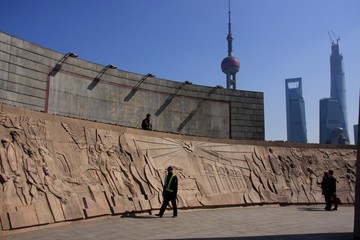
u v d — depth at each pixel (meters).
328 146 25.14
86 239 10.47
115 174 15.97
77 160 14.67
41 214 12.09
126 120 24.42
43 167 13.07
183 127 26.73
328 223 14.66
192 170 19.62
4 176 11.59
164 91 26.42
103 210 14.49
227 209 19.44
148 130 19.22
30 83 20.30
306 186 22.91
